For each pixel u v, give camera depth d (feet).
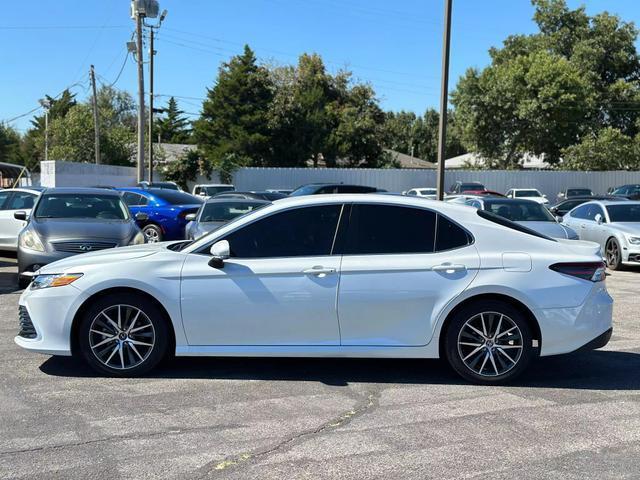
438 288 17.37
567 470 12.55
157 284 17.57
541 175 128.77
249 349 17.65
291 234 17.93
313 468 12.54
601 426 14.90
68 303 17.75
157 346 17.98
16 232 42.29
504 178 127.24
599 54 165.48
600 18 167.73
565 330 17.42
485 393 17.21
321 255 17.67
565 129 148.56
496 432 14.47
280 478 12.10
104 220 33.63
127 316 17.99
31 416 15.25
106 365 18.06
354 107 170.81
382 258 17.54
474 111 148.87
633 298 32.73
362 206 18.10
